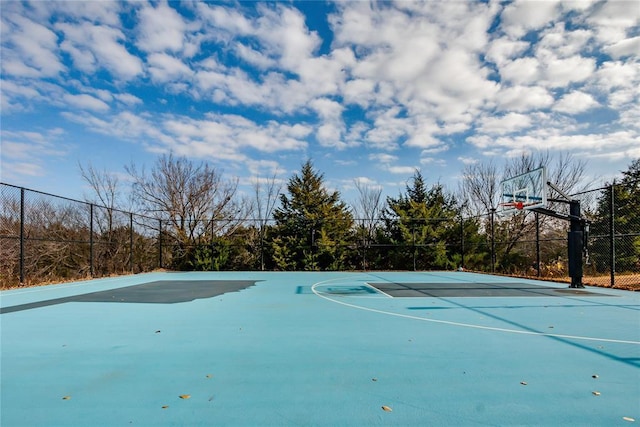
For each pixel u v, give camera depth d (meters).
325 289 10.65
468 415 2.42
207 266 19.14
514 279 13.84
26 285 11.34
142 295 9.23
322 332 4.95
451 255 18.89
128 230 17.36
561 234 17.84
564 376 3.19
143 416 2.40
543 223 19.27
